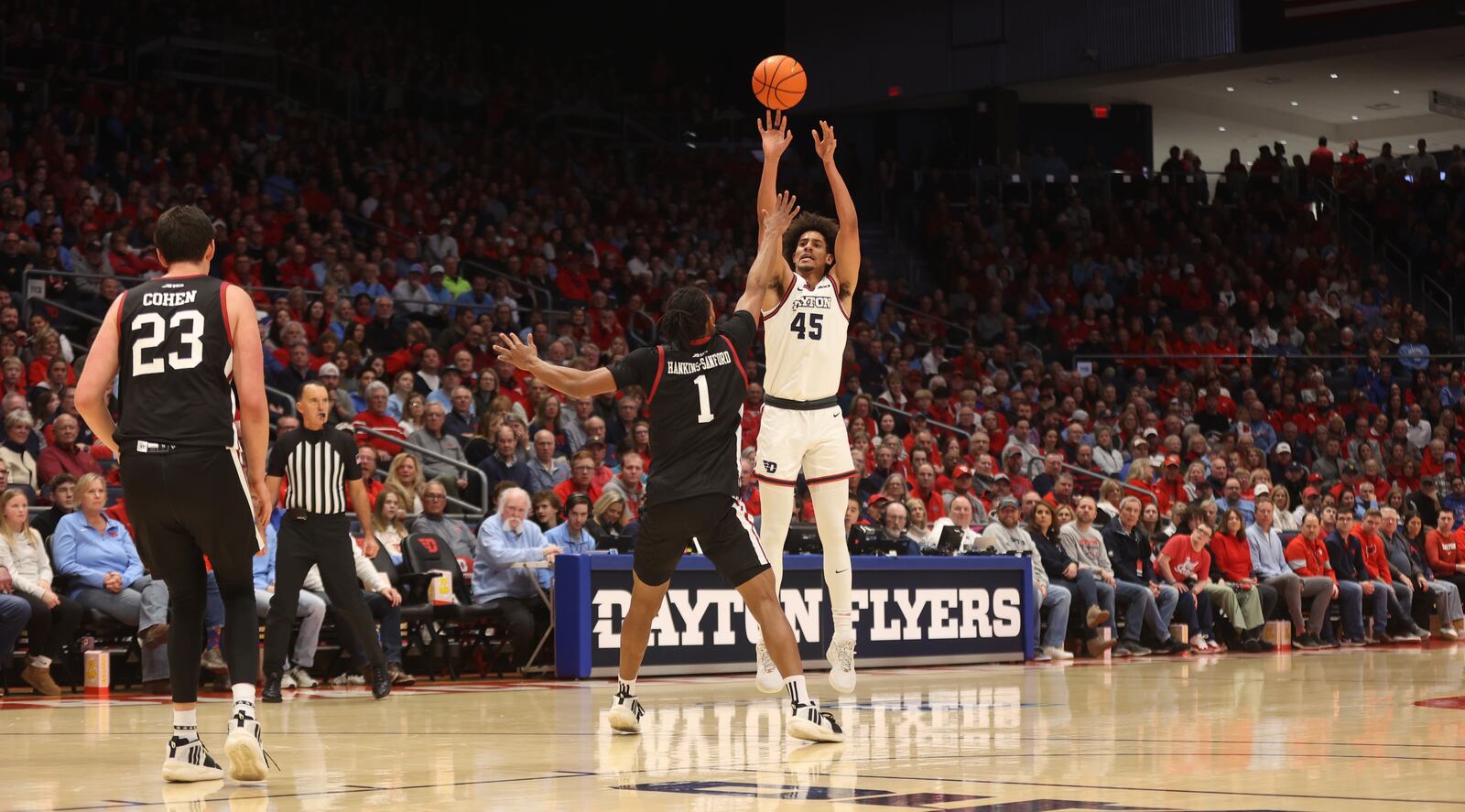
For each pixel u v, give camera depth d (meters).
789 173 23.59
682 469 5.00
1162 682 7.89
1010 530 11.34
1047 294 22.03
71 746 5.03
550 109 23.25
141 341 4.08
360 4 24.05
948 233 22.42
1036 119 24.38
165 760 4.35
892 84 23.50
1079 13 22.02
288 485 7.51
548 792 3.57
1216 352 21.16
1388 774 3.69
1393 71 23.06
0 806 3.45
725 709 6.48
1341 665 9.66
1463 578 15.02
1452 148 28.09
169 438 4.00
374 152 19.89
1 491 8.49
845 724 5.46
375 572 8.77
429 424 11.84
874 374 17.58
